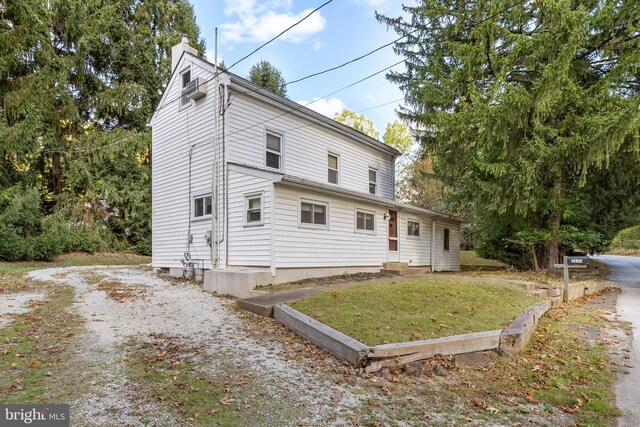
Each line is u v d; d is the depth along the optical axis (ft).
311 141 43.93
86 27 62.69
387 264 43.24
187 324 19.48
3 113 48.01
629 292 33.63
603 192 43.39
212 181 36.35
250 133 37.35
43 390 11.24
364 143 51.90
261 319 20.65
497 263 65.41
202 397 11.12
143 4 72.08
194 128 39.37
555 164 33.73
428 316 18.35
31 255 51.26
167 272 41.60
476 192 38.96
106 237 64.03
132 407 10.33
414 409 10.73
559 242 43.04
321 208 35.47
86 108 65.16
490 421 10.11
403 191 97.40
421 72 50.83
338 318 17.83
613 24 31.19
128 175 66.33
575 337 18.33
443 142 42.32
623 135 28.45
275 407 10.64
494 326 17.29
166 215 42.78
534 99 31.89
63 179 61.05
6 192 49.80
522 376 13.46
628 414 10.61
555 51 32.58
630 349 16.51
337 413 10.37
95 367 13.21
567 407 11.03
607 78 31.55
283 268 31.14
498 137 34.06
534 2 33.27
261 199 31.86
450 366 14.08
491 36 35.45
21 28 47.83
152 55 71.61
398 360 13.88
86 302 24.43
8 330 17.08
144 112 70.69
